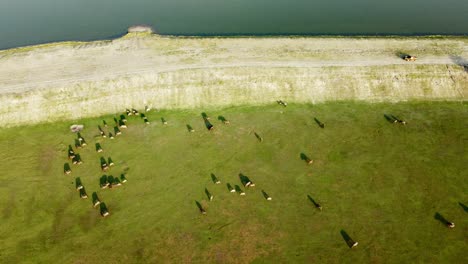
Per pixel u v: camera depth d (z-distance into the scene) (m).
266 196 42.88
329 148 48.78
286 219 40.44
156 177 45.16
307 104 56.06
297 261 36.62
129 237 38.94
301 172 45.66
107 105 55.16
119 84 56.94
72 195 43.22
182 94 56.53
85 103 54.97
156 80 57.69
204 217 40.72
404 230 39.28
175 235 39.03
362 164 46.59
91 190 43.72
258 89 57.41
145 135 50.88
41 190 43.72
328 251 37.47
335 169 46.00
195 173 45.62
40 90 55.50
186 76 58.38
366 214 40.88
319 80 58.31
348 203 42.03
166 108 55.28
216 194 43.19
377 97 56.88
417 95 57.06
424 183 44.16
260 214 40.97
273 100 56.50
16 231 39.59
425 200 42.28
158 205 42.00
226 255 37.22
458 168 45.88
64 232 39.50
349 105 55.88
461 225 39.72
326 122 52.84
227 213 41.12
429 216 40.62
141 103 55.69
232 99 56.44
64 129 52.19
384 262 36.53
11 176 45.28
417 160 47.03
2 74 58.88
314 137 50.41
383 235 38.84
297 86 57.78
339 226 39.72
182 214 41.06
